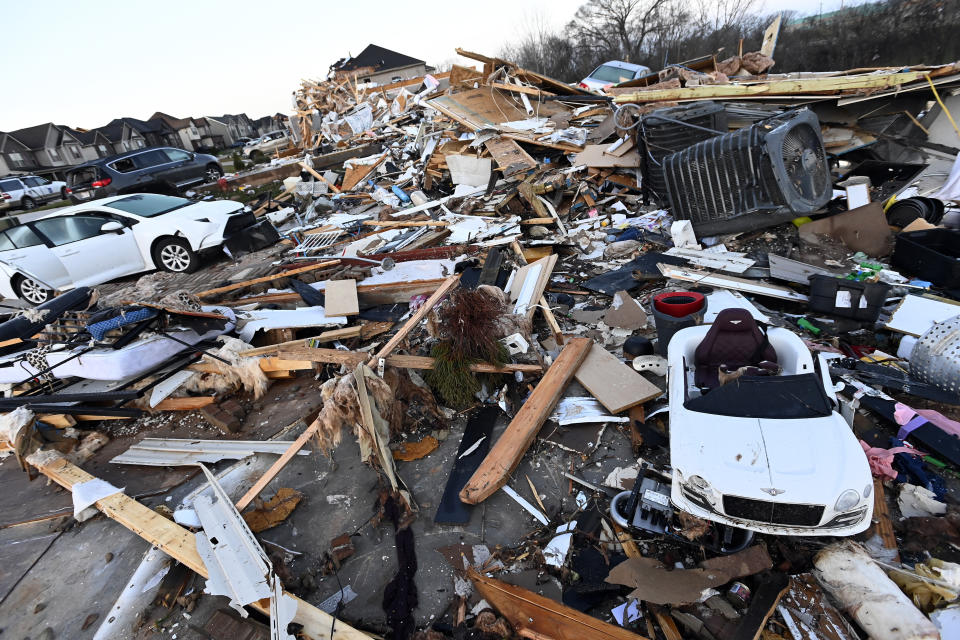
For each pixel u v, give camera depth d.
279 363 5.54
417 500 3.92
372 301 7.30
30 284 9.09
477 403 4.94
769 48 12.56
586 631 2.66
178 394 5.72
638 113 9.69
